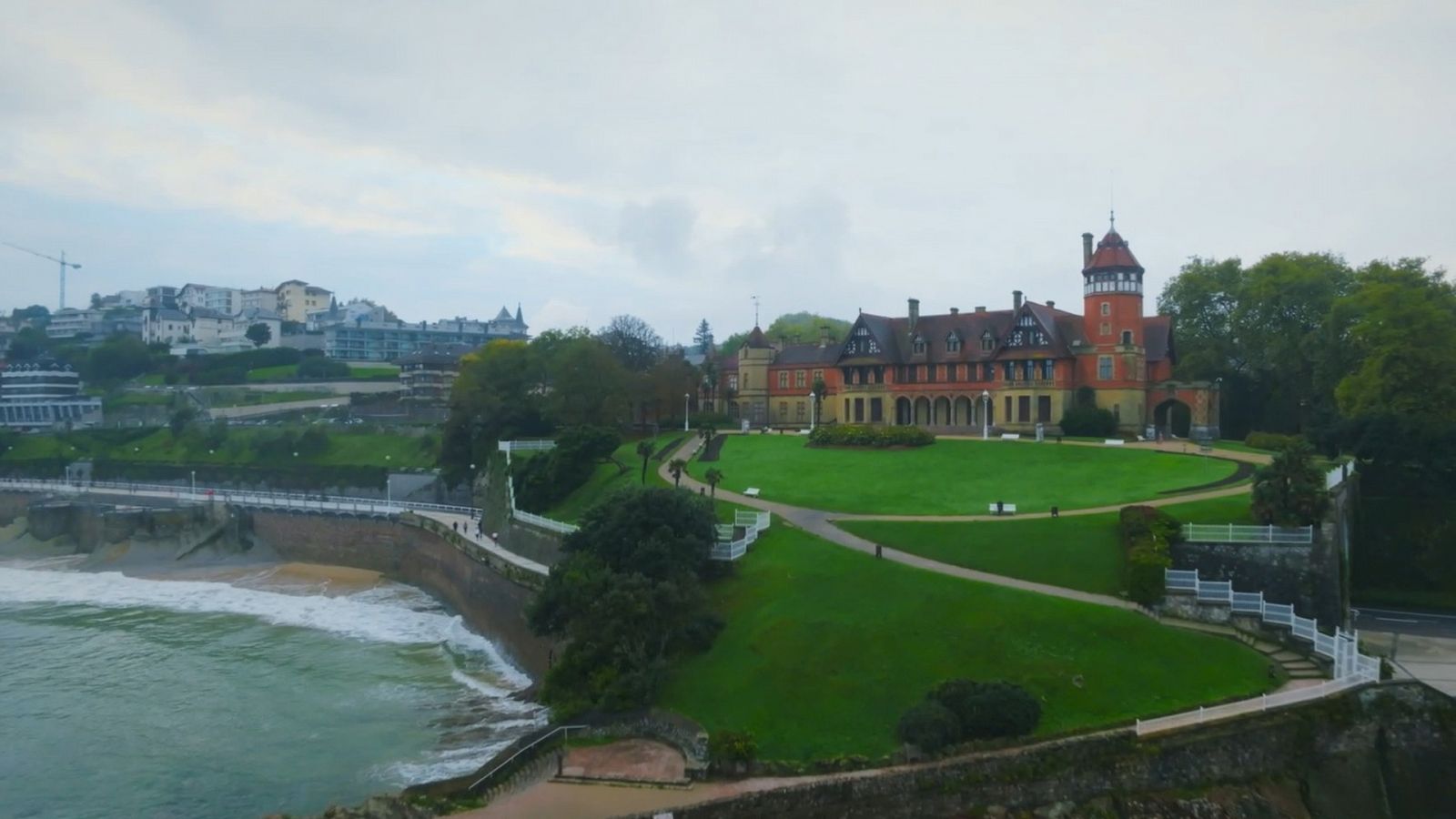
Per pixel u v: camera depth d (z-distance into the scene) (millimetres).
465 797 43625
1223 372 110688
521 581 72438
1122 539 60000
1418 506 75375
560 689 51438
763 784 41375
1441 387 79750
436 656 73250
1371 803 43594
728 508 76500
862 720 45312
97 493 137000
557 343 137500
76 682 67500
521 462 102750
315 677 67938
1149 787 42125
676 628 52562
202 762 52938
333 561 113812
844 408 123375
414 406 180000
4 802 48500
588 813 40031
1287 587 54750
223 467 156875
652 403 129125
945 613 52188
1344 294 104562
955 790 40719
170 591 101062
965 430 110750
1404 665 51188
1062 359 105625
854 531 67375
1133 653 48469
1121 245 104688
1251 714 44094
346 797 48156
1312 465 56594
